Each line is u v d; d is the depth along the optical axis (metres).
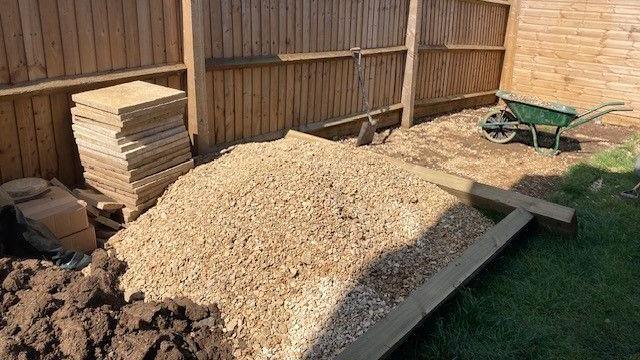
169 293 3.40
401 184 4.83
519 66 10.81
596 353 3.21
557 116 7.19
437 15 8.64
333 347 3.04
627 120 9.65
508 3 10.52
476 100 10.67
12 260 3.24
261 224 3.79
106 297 3.15
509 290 3.77
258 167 4.44
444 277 3.50
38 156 4.09
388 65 7.95
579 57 9.97
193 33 4.86
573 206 5.36
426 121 9.06
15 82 3.80
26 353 2.57
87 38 4.20
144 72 4.63
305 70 6.52
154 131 4.18
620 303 3.69
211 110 5.48
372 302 3.39
